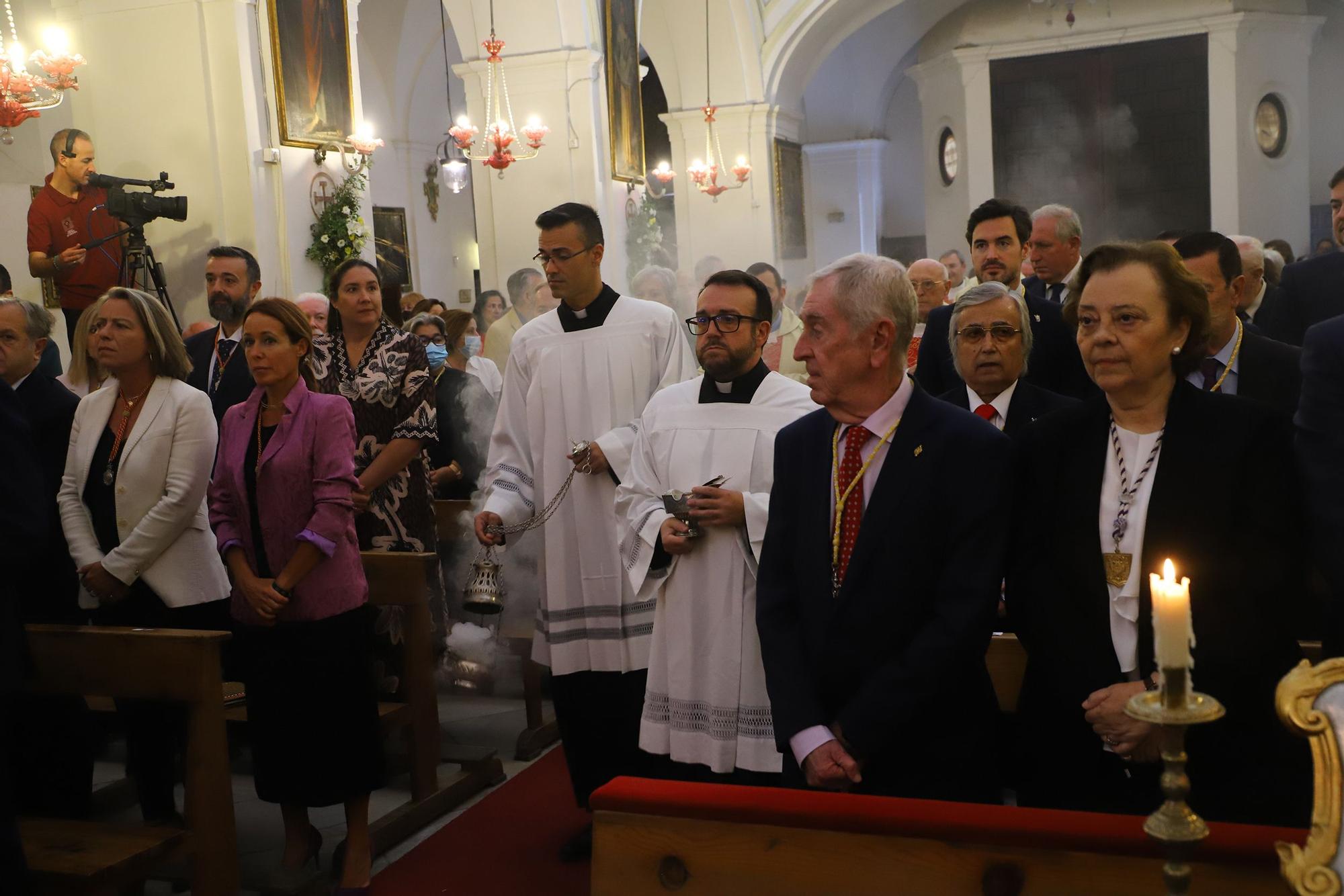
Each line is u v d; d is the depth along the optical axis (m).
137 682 3.54
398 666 4.92
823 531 2.55
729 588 3.16
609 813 2.16
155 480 3.93
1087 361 2.35
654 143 23.39
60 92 6.83
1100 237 19.52
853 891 2.00
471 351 7.93
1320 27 19.69
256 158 8.57
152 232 8.65
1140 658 2.29
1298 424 2.29
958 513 2.43
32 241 7.17
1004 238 4.79
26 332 4.16
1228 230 18.61
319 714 3.72
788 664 2.53
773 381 3.38
